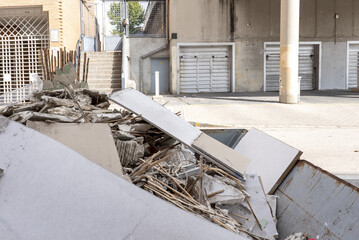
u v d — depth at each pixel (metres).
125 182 1.67
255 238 2.34
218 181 2.70
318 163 5.69
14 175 1.64
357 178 4.79
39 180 1.63
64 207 1.55
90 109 3.78
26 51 15.34
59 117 2.67
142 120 3.49
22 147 1.75
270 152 3.32
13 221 1.49
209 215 2.26
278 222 2.85
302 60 21.77
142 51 21.53
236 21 20.64
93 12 20.47
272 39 20.86
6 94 7.30
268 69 21.44
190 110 11.70
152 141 3.25
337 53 21.39
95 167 1.69
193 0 20.33
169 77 21.77
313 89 21.95
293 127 9.57
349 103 13.16
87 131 2.24
